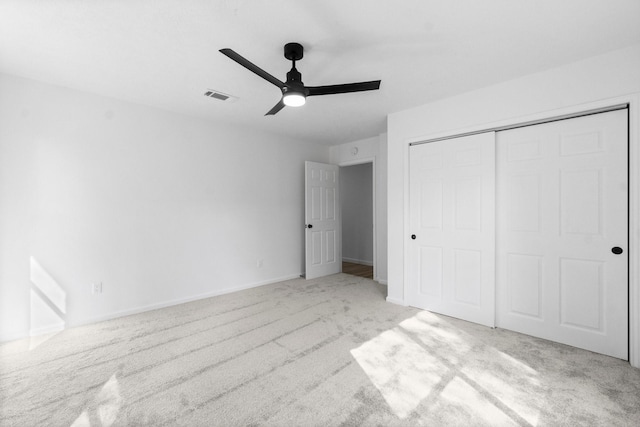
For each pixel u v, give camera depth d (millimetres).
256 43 2086
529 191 2643
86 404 1733
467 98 2920
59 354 2320
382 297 3809
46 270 2727
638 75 2115
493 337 2607
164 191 3469
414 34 1994
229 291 4059
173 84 2764
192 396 1806
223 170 4004
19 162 2594
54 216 2766
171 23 1863
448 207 3113
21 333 2605
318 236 5012
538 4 1707
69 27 1897
